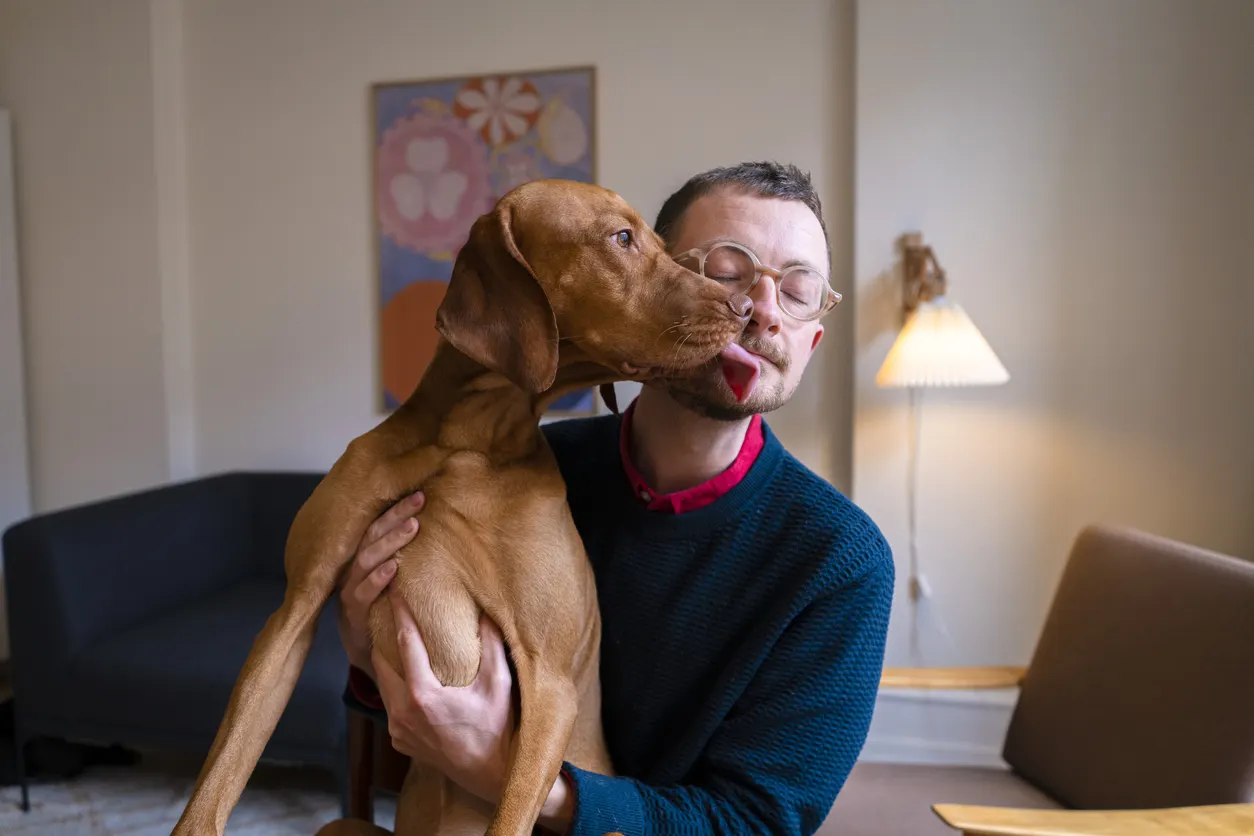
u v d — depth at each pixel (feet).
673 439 3.42
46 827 7.52
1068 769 5.61
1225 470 8.64
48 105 11.03
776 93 9.46
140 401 11.03
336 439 10.91
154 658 7.65
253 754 2.94
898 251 8.97
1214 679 4.94
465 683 3.01
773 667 3.30
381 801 8.26
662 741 3.52
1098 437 8.82
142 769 8.64
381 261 10.53
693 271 3.29
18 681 7.86
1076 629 5.91
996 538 9.02
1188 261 8.59
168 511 9.11
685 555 3.48
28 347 11.38
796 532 3.41
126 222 10.88
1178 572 5.42
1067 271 8.78
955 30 8.81
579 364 3.32
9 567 7.79
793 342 3.28
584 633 3.28
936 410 9.02
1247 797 4.62
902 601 9.20
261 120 10.83
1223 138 8.45
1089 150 8.69
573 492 3.89
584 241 3.11
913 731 9.25
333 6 10.52
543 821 3.04
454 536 3.06
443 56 10.25
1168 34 8.50
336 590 3.43
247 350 11.09
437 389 3.26
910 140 8.92
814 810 3.24
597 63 9.84
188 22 10.94
